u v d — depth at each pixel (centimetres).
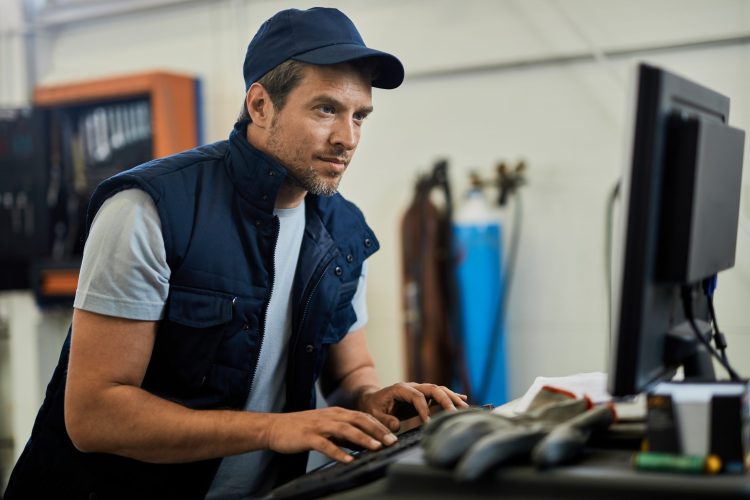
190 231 137
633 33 342
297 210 152
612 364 98
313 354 154
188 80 399
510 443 90
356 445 125
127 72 440
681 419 91
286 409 156
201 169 143
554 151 365
